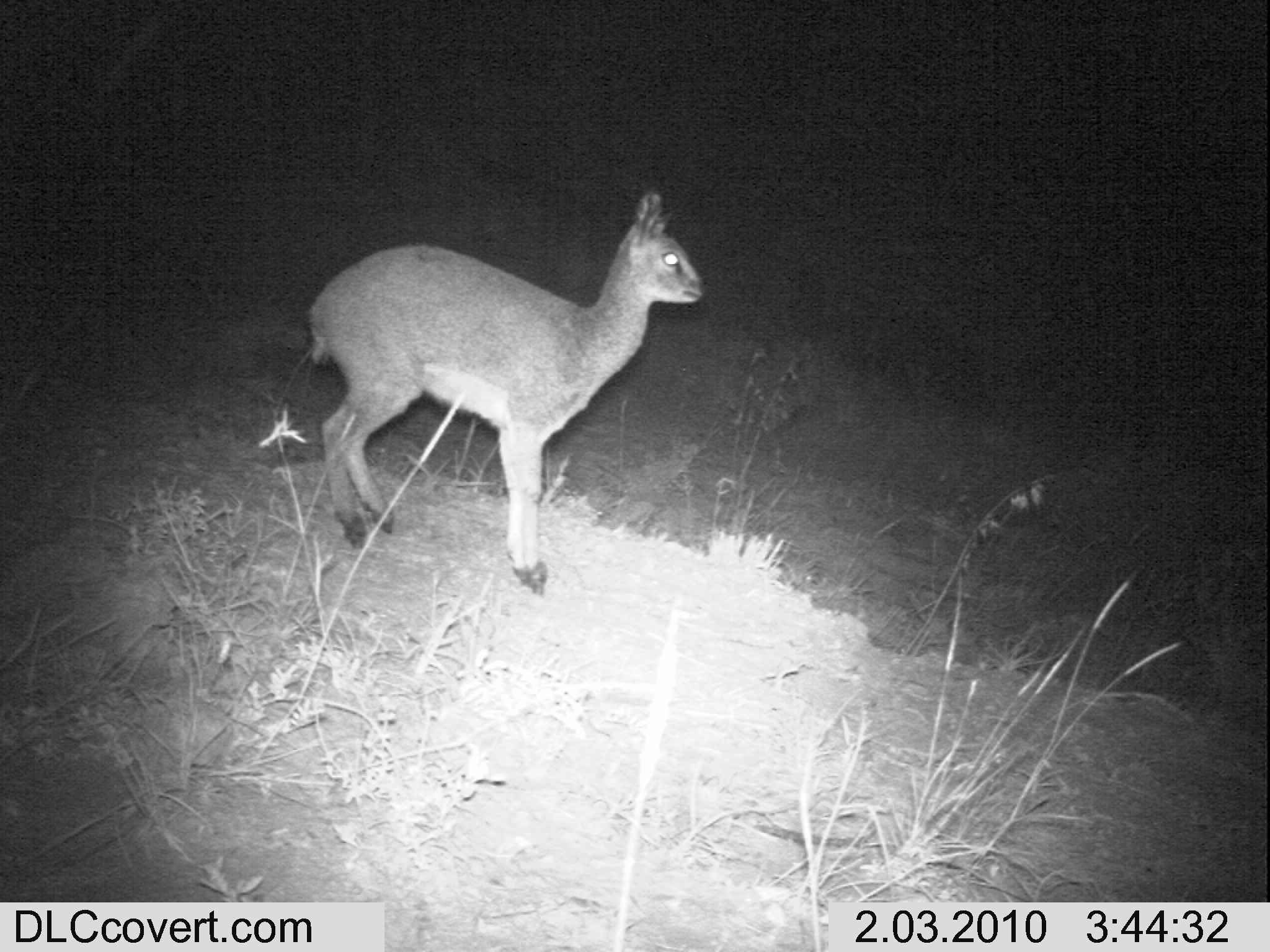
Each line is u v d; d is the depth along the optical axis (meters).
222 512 2.41
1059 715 2.69
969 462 4.82
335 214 4.82
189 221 4.34
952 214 7.37
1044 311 6.69
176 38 5.25
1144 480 5.29
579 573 2.63
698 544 3.23
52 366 3.04
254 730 1.93
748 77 7.47
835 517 3.92
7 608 2.03
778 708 2.38
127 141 4.75
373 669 2.10
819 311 5.71
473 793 1.91
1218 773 2.78
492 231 5.07
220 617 2.07
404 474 2.87
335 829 1.80
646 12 7.18
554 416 2.53
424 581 2.41
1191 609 4.15
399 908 1.72
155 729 1.88
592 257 5.07
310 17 5.90
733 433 4.22
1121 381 6.25
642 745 2.14
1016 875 2.16
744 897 1.88
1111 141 8.35
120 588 2.09
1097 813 2.44
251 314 3.75
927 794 2.24
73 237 3.95
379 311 2.44
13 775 1.77
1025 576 3.99
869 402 5.03
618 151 6.52
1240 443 5.92
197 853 1.73
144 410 2.91
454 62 6.46
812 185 7.05
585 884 1.83
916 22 8.15
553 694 2.12
